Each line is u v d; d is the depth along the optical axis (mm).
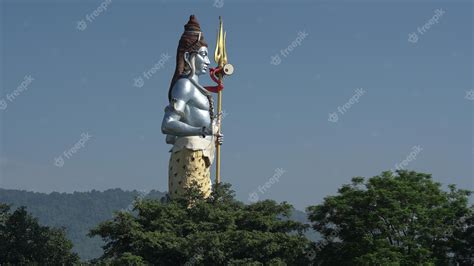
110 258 57500
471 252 64688
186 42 69438
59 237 80375
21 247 76312
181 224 59469
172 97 67938
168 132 67750
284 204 63656
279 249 58438
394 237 60375
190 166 66625
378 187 63125
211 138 67875
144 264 55156
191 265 56812
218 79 71750
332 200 62719
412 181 65562
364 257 57406
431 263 58156
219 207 62500
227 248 57188
